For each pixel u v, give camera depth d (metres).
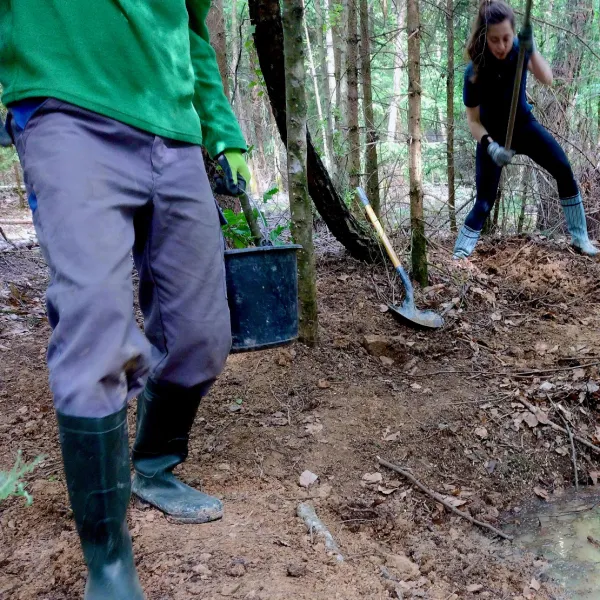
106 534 1.42
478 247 5.38
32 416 2.85
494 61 3.59
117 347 1.40
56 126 1.48
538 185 5.91
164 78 1.64
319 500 2.46
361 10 5.19
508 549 2.48
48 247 1.44
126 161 1.58
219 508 2.09
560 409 3.26
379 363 3.58
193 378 1.83
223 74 4.99
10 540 1.96
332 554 2.02
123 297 1.45
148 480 2.09
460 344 3.85
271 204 7.75
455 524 2.60
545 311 4.32
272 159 13.21
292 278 2.09
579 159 5.91
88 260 1.41
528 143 3.82
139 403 2.03
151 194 1.65
